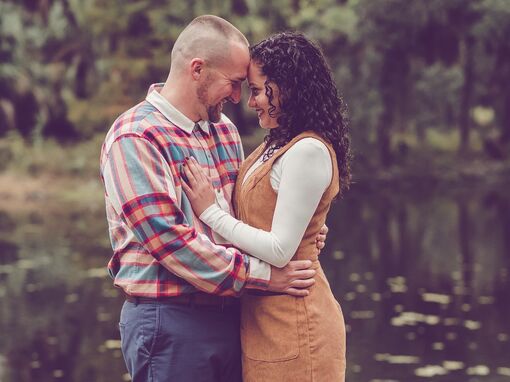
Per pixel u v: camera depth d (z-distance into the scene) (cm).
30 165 1955
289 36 273
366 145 2284
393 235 1309
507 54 2252
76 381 614
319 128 271
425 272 1022
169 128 274
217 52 270
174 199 267
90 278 978
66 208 1625
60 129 2267
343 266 1059
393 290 923
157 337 272
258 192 273
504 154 2425
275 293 274
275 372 273
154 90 281
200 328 275
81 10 2216
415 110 2506
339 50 2195
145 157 266
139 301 275
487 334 750
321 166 267
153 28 2095
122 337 282
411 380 626
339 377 277
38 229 1352
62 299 873
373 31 2103
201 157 279
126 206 265
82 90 2288
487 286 942
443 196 1819
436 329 767
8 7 2227
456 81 2714
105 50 2216
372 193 1892
